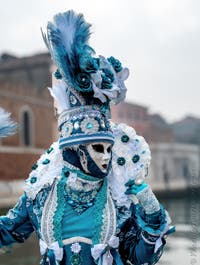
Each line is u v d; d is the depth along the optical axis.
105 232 1.63
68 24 1.70
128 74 1.75
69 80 1.67
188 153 44.59
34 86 27.95
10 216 1.81
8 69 33.69
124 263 1.68
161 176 41.25
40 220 1.70
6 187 23.81
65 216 1.67
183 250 6.71
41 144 27.98
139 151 1.72
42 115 28.34
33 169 1.81
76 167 1.68
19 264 6.71
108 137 1.64
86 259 1.63
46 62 32.41
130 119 39.03
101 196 1.68
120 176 1.69
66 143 1.66
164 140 46.84
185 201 27.48
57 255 1.63
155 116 49.38
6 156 24.80
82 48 1.67
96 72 1.65
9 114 1.88
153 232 1.54
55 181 1.72
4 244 1.83
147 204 1.56
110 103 1.75
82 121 1.65
